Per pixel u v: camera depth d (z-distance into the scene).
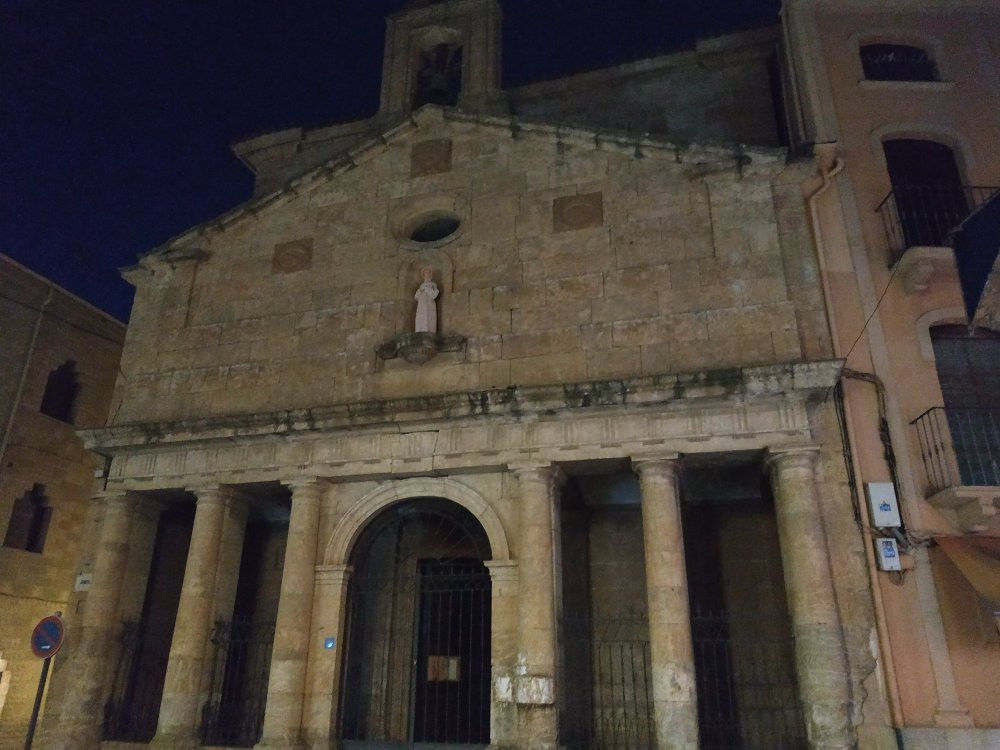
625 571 15.30
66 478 22.94
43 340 22.36
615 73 18.14
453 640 15.76
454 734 15.12
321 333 15.27
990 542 11.34
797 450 11.77
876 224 13.85
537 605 12.09
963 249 11.52
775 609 14.16
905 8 15.98
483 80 18.67
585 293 13.91
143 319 16.80
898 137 14.85
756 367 11.89
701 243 13.70
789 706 13.45
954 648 10.98
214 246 17.00
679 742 10.88
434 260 15.13
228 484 14.56
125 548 15.05
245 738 15.54
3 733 19.64
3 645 20.44
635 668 14.52
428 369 14.20
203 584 14.10
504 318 14.16
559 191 14.91
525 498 12.73
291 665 13.02
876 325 12.98
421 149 16.31
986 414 12.65
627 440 12.52
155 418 15.64
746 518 14.98
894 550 11.38
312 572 13.73
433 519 16.55
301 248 16.25
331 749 12.83
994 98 15.00
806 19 15.88
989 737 10.38
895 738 10.52
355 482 14.18
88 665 14.19
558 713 11.84
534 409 12.81
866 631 11.08
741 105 17.06
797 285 13.14
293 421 14.06
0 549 20.64
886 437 12.18
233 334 15.93
